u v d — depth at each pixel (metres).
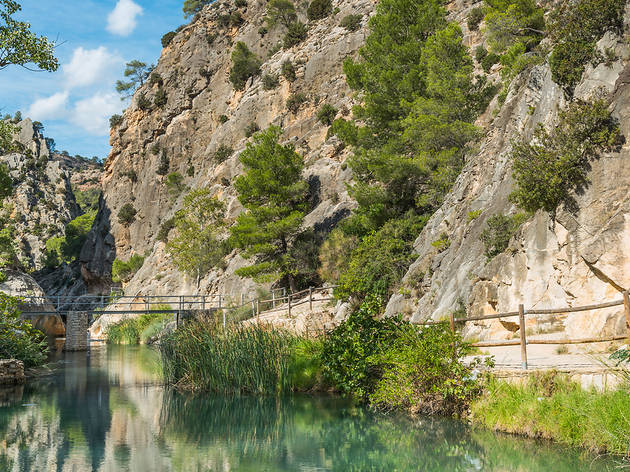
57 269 108.00
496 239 17.45
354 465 8.85
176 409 14.22
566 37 17.33
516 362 11.33
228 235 55.22
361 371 14.00
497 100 29.72
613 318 12.11
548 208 14.70
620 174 13.17
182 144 86.50
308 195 48.22
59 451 10.01
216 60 89.00
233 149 69.56
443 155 28.55
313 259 39.09
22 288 42.56
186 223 53.28
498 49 34.78
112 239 89.12
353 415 12.66
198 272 52.88
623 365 9.03
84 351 36.31
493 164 22.39
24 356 22.80
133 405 14.90
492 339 15.76
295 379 16.30
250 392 16.56
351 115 54.97
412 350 11.95
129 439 10.95
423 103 30.11
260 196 42.72
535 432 9.41
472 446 9.41
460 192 23.64
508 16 33.56
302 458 9.34
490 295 16.39
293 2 85.50
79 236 108.81
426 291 22.44
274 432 11.36
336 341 14.95
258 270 39.16
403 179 31.30
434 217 25.83
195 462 9.17
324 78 65.12
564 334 13.52
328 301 31.34
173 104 89.44
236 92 78.44
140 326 47.00
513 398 10.09
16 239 114.50
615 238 12.57
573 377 9.51
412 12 37.69
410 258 26.12
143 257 80.12
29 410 14.27
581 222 13.59
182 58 92.50
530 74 21.34
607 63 15.52
